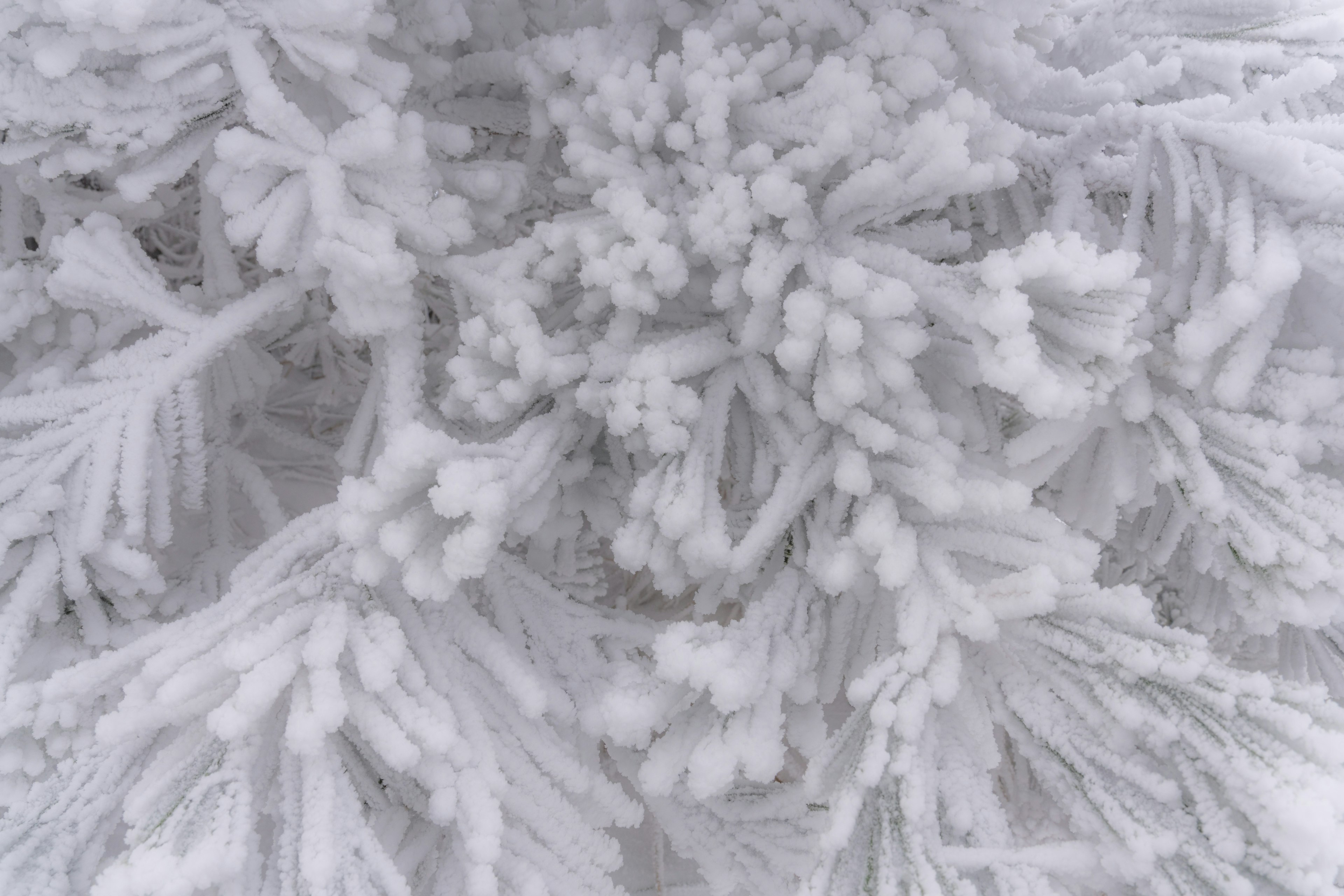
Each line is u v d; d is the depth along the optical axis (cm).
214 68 47
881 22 48
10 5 44
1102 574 62
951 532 48
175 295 52
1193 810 43
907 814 44
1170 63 50
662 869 58
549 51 51
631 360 50
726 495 56
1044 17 50
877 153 48
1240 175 49
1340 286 47
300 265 51
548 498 52
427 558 47
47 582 49
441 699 47
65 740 48
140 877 42
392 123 48
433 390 60
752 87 49
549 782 49
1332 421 47
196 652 47
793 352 48
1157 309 49
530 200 57
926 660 46
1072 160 53
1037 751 46
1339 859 40
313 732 45
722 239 49
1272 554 45
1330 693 55
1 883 46
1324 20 50
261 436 72
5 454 50
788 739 50
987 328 46
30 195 54
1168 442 48
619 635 55
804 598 51
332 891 44
